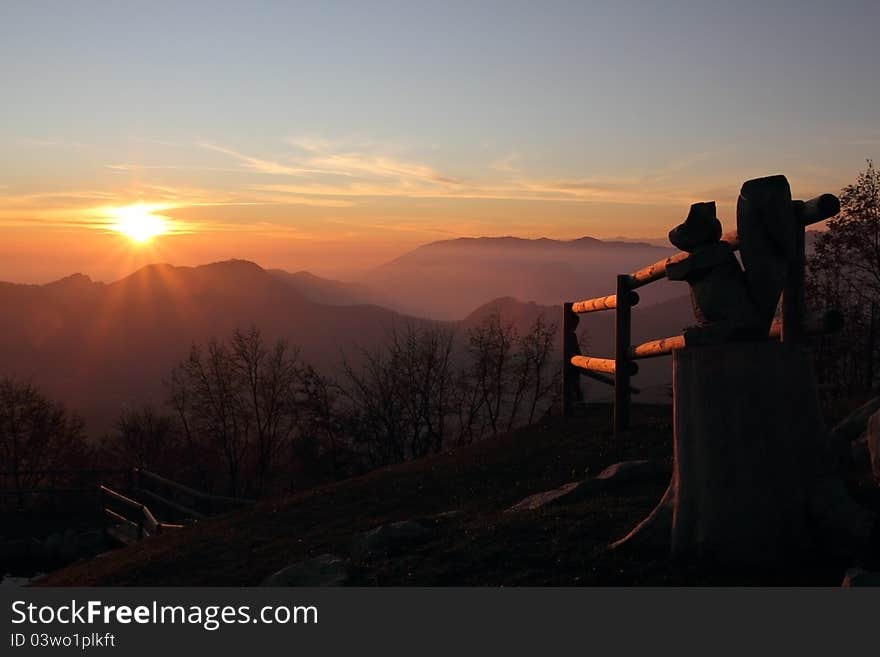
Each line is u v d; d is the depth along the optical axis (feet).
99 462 184.34
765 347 23.41
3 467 169.37
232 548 38.78
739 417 23.32
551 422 53.98
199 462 170.50
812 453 23.40
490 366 134.41
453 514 35.55
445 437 137.80
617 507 30.48
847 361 83.51
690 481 24.21
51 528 67.56
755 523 23.03
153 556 40.34
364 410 130.52
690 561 23.84
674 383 24.95
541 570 25.26
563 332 55.31
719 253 25.03
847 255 87.97
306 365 132.67
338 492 47.52
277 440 154.92
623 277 46.16
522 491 39.86
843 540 22.61
